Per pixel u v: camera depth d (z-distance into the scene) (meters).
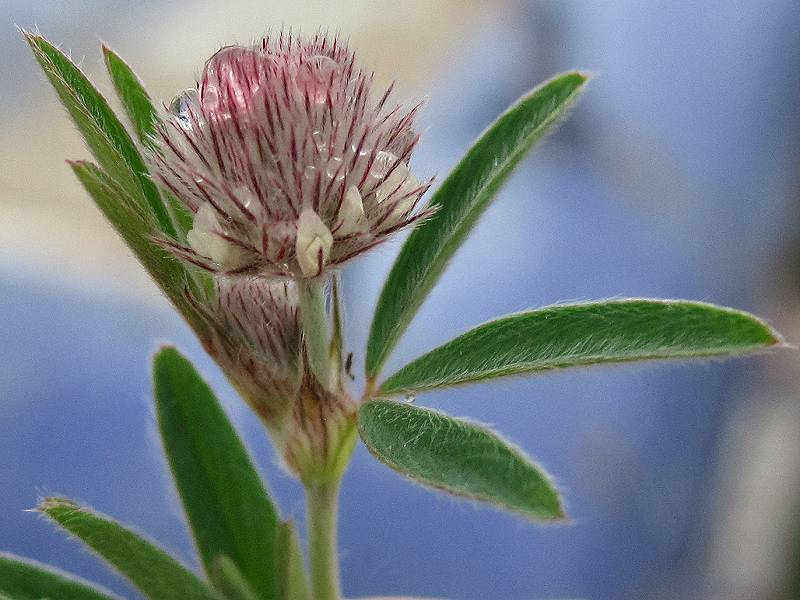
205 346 0.08
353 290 0.12
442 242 0.09
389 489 0.15
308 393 0.08
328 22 0.15
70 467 0.14
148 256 0.08
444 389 0.08
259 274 0.08
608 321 0.08
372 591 0.15
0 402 0.15
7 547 0.13
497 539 0.15
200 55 0.15
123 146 0.08
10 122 0.15
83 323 0.15
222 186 0.08
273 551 0.09
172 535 0.13
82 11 0.15
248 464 0.09
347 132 0.08
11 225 0.15
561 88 0.09
